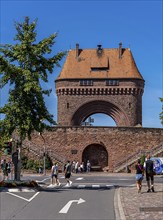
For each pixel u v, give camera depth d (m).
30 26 32.41
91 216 18.67
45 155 60.72
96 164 66.56
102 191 30.33
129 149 65.19
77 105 77.06
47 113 32.28
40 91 31.52
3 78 31.48
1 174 53.84
